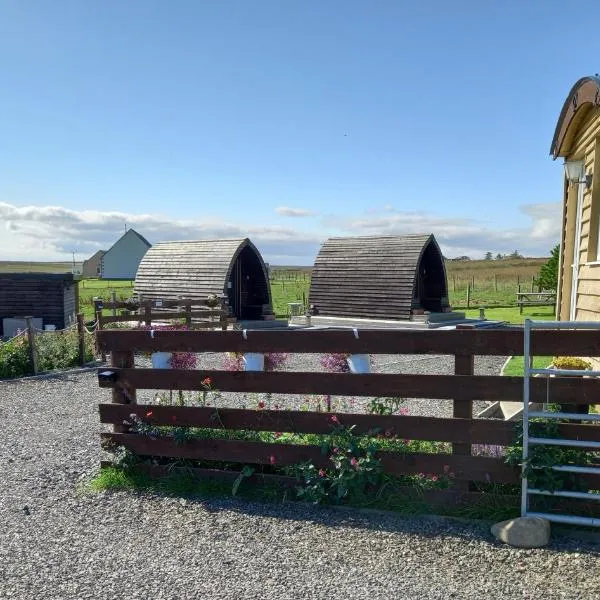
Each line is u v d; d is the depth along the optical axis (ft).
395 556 14.53
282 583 13.41
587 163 29.40
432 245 79.71
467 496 16.75
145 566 14.26
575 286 31.55
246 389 19.17
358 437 17.79
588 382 16.16
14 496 18.88
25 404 33.76
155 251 83.76
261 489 18.47
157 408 19.89
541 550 14.65
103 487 19.26
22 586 13.43
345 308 79.66
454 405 17.25
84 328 50.26
